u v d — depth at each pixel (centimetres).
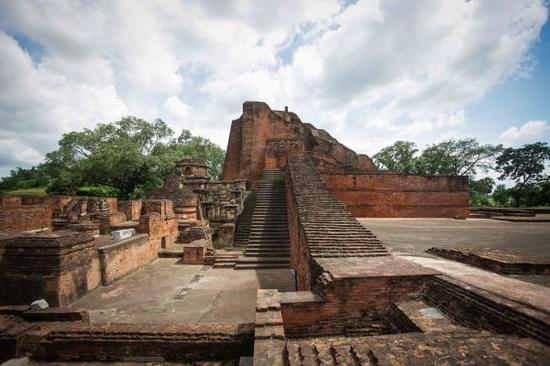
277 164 2222
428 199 1902
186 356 495
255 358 368
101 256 867
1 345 495
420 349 350
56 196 1728
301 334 545
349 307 559
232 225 1477
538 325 370
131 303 736
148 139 3700
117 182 3288
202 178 2283
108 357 501
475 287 506
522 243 996
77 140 3356
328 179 1817
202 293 815
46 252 685
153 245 1233
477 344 359
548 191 3378
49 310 580
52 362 500
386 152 3884
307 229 839
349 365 330
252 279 957
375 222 1595
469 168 3597
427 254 834
